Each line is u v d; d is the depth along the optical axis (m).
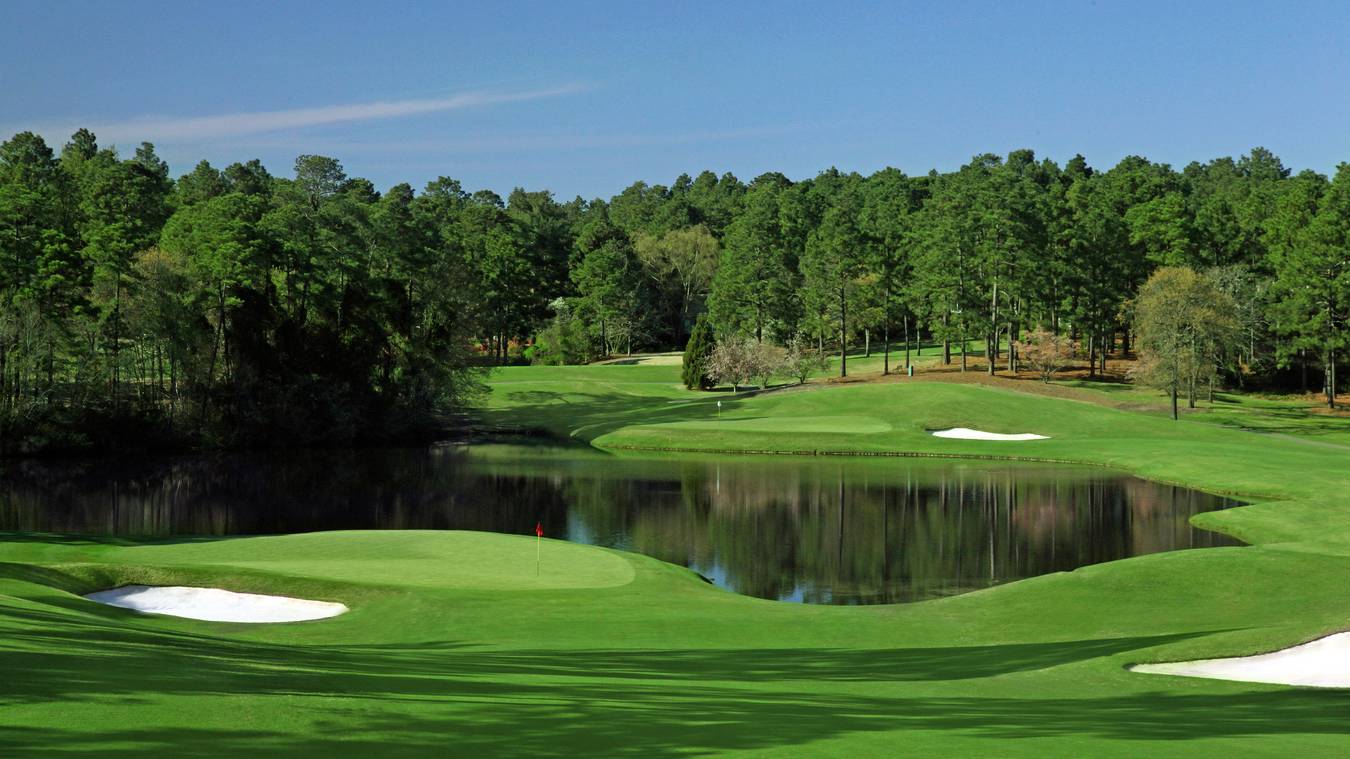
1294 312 96.75
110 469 71.31
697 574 36.56
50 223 91.69
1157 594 27.95
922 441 78.62
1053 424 83.88
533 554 33.81
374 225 100.06
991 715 13.88
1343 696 16.23
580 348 147.50
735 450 79.00
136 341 84.00
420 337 98.88
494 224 179.62
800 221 178.88
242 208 92.19
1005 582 35.53
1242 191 175.25
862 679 18.17
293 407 86.12
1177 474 61.91
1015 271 111.75
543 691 15.07
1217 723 13.34
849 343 153.25
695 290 177.38
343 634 23.67
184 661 15.07
